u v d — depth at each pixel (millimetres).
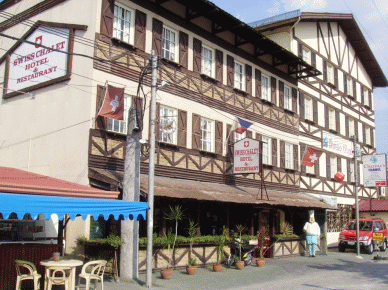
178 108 15734
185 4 16453
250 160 16797
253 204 16578
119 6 14273
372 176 24938
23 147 14883
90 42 13297
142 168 14117
